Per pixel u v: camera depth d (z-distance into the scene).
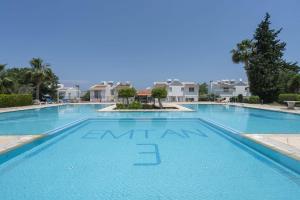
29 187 6.09
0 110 27.41
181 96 66.50
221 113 27.14
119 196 5.57
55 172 7.15
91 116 22.23
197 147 10.37
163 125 17.50
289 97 37.12
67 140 11.91
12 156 8.36
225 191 5.84
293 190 5.89
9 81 39.69
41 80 48.09
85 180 6.52
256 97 44.78
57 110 31.61
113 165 7.80
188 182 6.38
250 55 48.28
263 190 5.89
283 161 7.56
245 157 8.80
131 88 31.94
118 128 15.95
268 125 17.42
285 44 48.88
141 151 9.62
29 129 15.34
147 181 6.45
